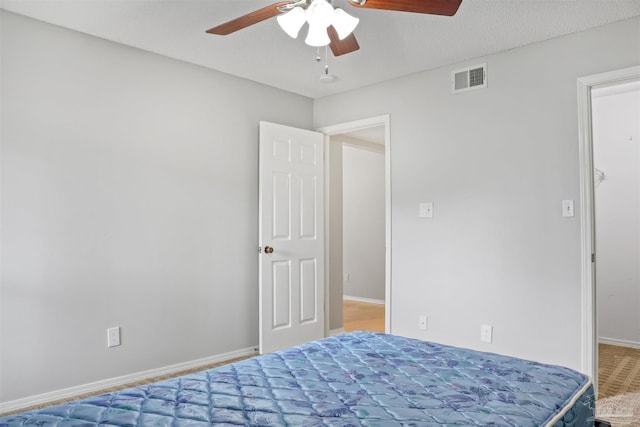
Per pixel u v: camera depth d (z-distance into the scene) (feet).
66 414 4.63
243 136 13.42
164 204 11.59
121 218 10.80
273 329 13.24
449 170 12.21
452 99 12.20
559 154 10.43
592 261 9.98
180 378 5.74
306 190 14.38
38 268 9.54
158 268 11.43
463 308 11.80
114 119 10.73
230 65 12.38
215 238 12.65
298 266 14.03
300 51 11.37
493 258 11.35
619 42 9.67
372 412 4.61
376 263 23.53
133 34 10.36
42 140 9.65
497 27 9.96
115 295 10.65
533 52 10.87
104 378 10.43
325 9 6.44
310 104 15.51
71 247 10.00
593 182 10.18
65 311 9.88
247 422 4.38
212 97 12.67
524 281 10.84
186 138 12.08
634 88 14.51
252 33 10.30
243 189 13.38
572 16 9.43
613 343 14.92
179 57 11.78
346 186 24.85
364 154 24.12
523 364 6.28
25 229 9.40
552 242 10.46
